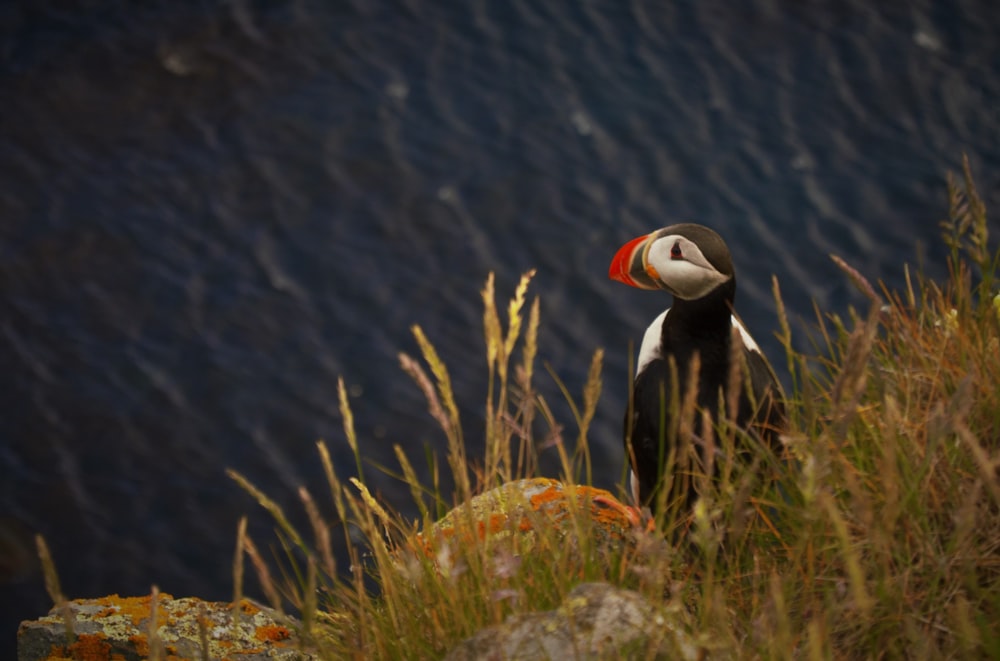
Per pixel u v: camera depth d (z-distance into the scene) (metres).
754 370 4.38
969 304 4.20
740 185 18.42
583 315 17.00
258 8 21.83
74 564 14.05
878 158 18.64
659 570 3.22
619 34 21.17
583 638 3.18
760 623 3.07
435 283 17.55
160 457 15.45
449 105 19.98
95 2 21.91
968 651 2.99
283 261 17.91
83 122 19.72
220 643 4.25
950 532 3.45
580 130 19.45
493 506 4.11
